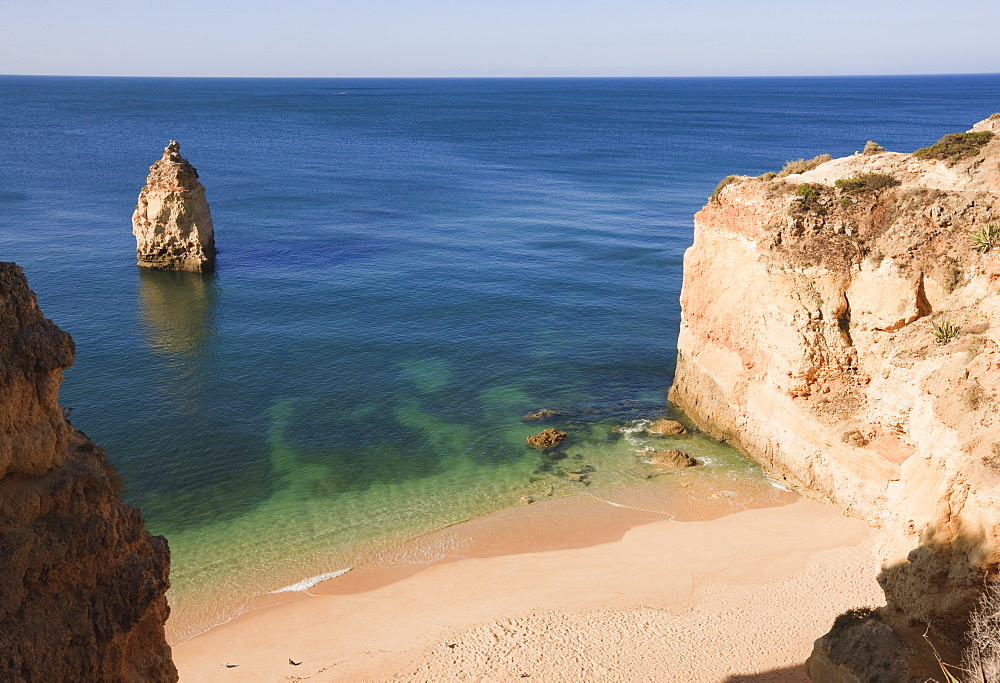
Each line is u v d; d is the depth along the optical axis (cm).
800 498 3259
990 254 2712
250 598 2698
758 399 3534
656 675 2236
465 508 3278
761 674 2211
